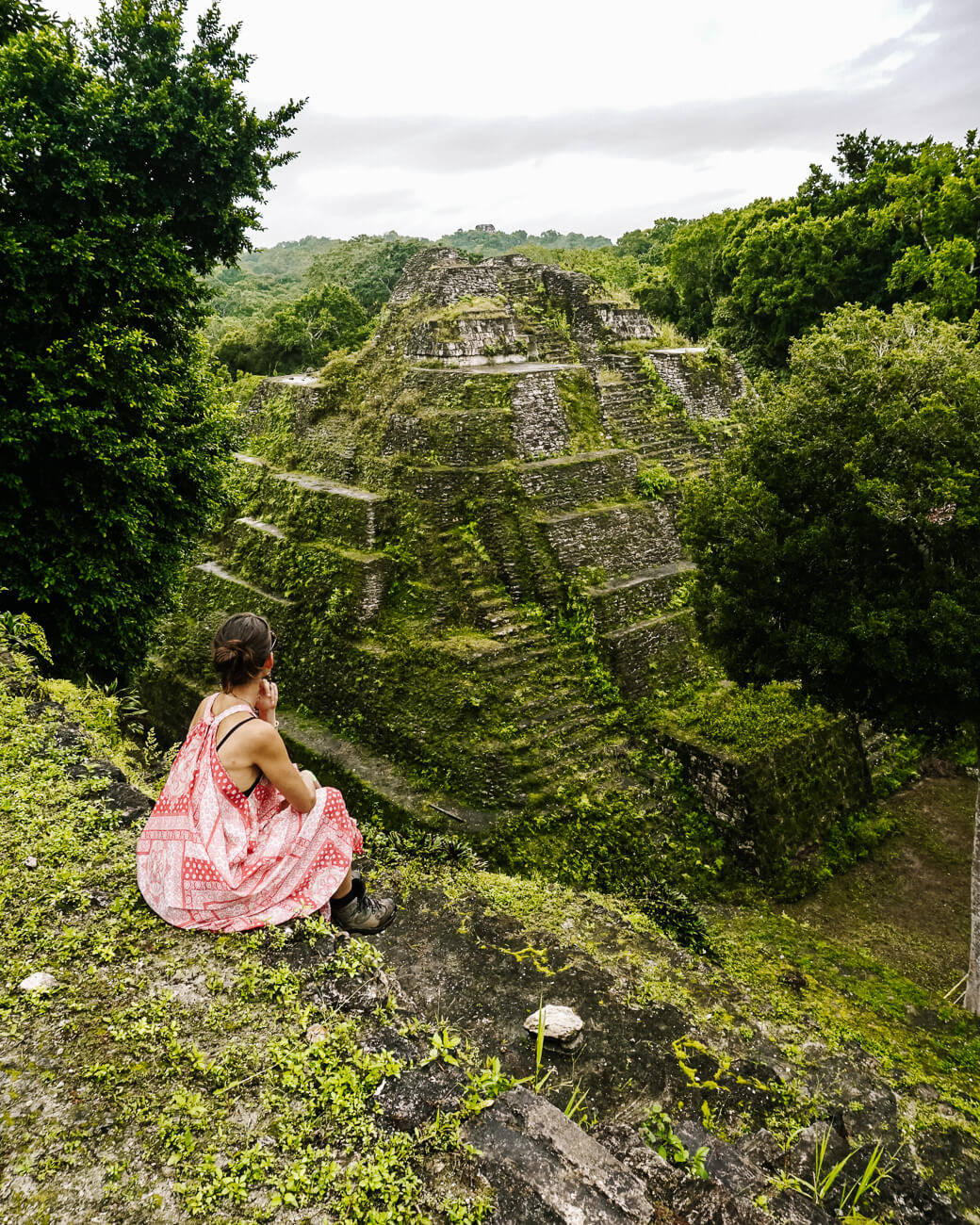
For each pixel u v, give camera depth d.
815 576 10.69
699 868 12.72
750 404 11.73
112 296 10.61
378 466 16.81
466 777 12.77
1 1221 2.24
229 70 11.59
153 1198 2.37
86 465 10.43
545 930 7.14
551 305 22.50
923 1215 4.54
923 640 9.41
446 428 15.94
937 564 9.58
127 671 12.45
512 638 14.44
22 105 9.28
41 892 3.67
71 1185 2.38
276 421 21.19
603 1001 6.13
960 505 9.02
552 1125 2.86
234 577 19.17
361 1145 2.64
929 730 10.56
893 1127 6.11
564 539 15.46
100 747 5.48
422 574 15.34
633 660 14.95
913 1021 9.38
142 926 3.49
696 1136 3.50
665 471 18.64
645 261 51.44
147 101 10.46
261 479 19.75
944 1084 7.15
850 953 11.12
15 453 9.95
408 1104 2.82
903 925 12.18
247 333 38.19
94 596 10.66
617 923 8.04
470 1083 2.96
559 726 13.62
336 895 3.90
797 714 14.36
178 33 10.91
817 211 30.47
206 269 12.59
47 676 10.58
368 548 15.92
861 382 10.07
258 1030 3.04
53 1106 2.64
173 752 7.08
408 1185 2.50
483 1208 2.46
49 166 9.79
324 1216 2.39
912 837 14.52
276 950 3.43
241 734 3.45
